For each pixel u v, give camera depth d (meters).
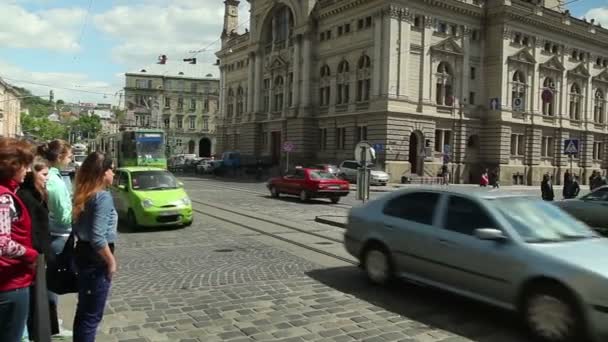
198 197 25.14
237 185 37.25
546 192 22.73
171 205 13.95
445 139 46.22
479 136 48.38
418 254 7.23
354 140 45.88
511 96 48.31
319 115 50.91
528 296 5.73
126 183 14.71
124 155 37.12
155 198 13.96
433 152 44.69
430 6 44.25
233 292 7.55
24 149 3.65
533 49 50.09
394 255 7.67
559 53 52.88
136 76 102.81
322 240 12.59
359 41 45.53
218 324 6.12
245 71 66.62
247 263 9.66
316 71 51.66
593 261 5.45
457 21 46.50
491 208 6.56
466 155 47.44
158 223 13.74
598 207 13.88
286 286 7.94
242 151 64.06
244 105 66.62
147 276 8.53
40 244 3.98
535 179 50.19
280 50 56.81
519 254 5.89
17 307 3.44
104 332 5.80
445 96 46.16
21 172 3.64
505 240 6.16
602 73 58.09
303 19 51.62
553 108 52.81
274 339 5.63
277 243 12.05
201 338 5.64
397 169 42.03
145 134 35.56
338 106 48.25
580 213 14.24
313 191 23.70
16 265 3.43
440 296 7.45
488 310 6.80
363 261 8.30
